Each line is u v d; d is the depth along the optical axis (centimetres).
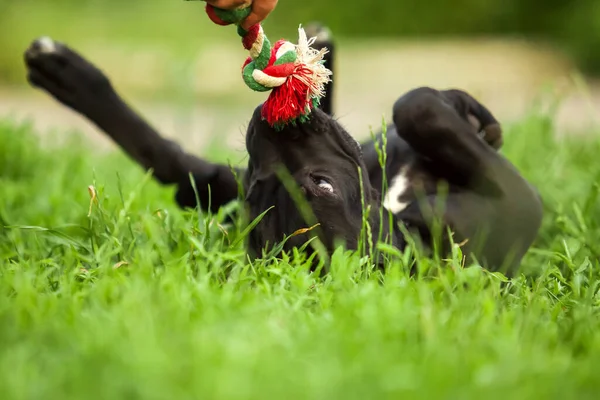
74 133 1221
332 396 378
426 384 390
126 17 2811
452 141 622
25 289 493
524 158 955
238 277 541
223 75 2261
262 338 429
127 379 385
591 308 536
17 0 2603
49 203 849
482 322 465
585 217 739
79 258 593
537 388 396
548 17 2819
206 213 705
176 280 516
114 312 462
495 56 2469
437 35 2919
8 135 1034
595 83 2223
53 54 724
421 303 484
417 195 636
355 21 2950
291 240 559
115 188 911
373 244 574
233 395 371
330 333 441
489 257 642
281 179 556
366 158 668
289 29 2919
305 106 534
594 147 1030
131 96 2105
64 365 409
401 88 2102
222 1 497
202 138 1549
